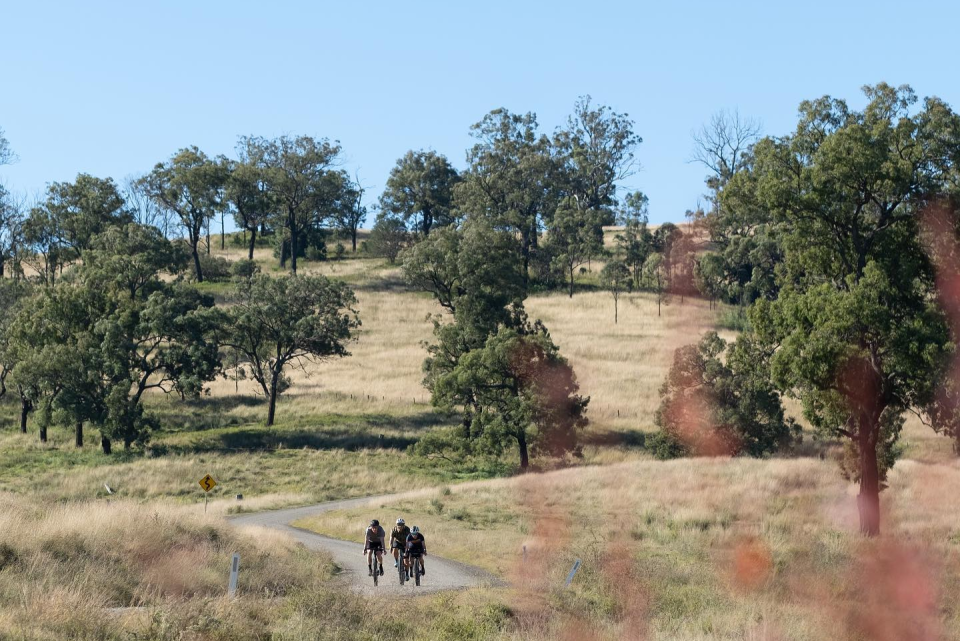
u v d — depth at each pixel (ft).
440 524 118.42
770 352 113.80
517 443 217.97
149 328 224.12
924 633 61.46
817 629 59.31
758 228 329.11
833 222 104.47
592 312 365.81
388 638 50.72
